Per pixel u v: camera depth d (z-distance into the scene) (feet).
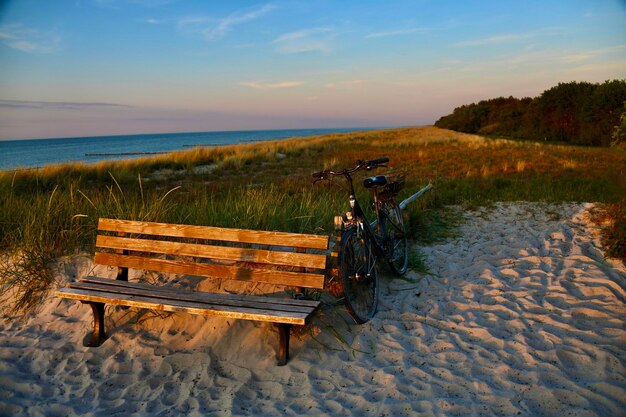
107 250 16.92
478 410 9.25
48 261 16.55
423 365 11.03
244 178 51.49
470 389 9.96
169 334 12.90
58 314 14.29
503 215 24.58
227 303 11.51
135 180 50.90
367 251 13.89
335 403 9.79
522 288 15.03
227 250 12.72
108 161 63.62
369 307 14.17
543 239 19.71
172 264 13.23
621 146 23.38
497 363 10.85
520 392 9.70
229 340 12.30
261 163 71.05
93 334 12.76
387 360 11.36
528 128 151.74
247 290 14.48
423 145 100.99
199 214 20.15
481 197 29.73
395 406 9.52
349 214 13.65
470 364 10.90
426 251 19.54
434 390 9.99
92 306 12.52
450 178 40.70
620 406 8.99
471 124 232.94
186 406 10.09
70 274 16.17
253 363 11.58
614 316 12.59
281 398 10.18
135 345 12.47
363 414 9.39
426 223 23.40
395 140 121.60
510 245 19.45
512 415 9.05
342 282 12.30
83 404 10.32
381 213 15.90
